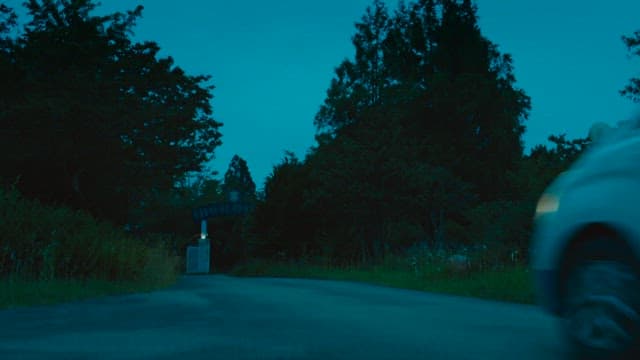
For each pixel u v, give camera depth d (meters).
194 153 27.94
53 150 24.58
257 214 48.75
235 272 40.03
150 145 25.98
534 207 20.33
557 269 5.26
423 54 59.91
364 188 35.00
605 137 5.36
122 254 18.17
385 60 58.91
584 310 5.05
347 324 8.05
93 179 26.78
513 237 19.97
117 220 28.70
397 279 21.00
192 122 27.20
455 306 10.80
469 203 42.59
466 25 58.78
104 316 9.27
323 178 36.28
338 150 37.56
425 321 8.35
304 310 10.02
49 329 7.70
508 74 59.25
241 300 12.27
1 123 24.61
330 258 35.91
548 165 22.02
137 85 26.58
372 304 11.21
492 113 54.62
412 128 51.41
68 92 24.55
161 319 8.79
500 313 9.46
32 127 24.47
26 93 25.14
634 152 4.88
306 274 32.59
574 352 5.17
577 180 5.27
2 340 6.75
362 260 34.66
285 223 45.19
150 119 25.86
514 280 14.34
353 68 58.28
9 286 13.52
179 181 30.39
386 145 36.12
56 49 26.05
